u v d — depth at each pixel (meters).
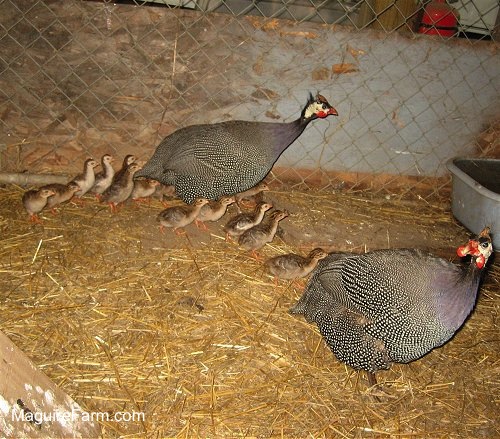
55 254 1.33
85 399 1.01
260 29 1.53
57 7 1.46
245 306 1.26
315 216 1.60
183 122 1.61
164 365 1.09
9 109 1.55
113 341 1.13
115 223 1.46
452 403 1.11
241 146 1.42
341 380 1.12
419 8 1.56
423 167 1.72
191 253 1.39
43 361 1.07
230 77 1.57
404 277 1.00
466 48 1.59
